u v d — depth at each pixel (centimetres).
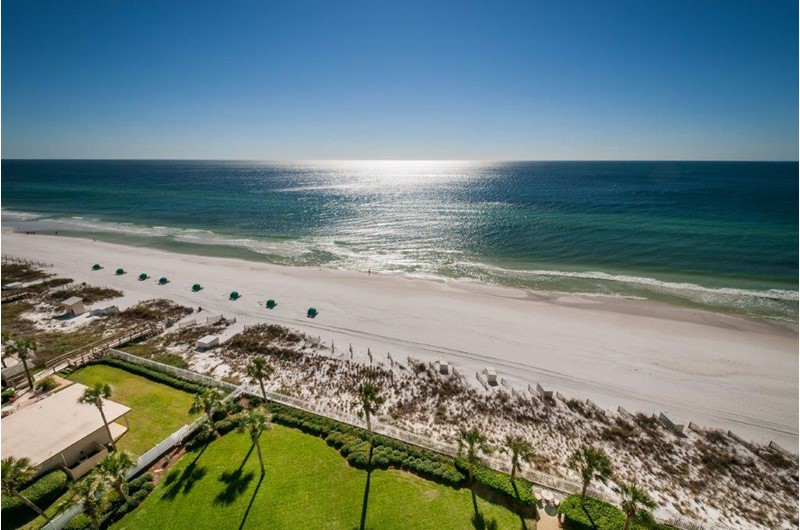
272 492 2461
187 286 6109
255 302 5538
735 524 2388
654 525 2202
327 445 2875
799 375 3853
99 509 2206
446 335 4616
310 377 3759
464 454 2750
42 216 12088
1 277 6309
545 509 2394
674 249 7994
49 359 3869
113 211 13100
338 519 2295
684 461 2838
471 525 2272
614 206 13112
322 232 10219
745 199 13875
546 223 10681
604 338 4547
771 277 6431
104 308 5166
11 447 2484
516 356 4175
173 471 2623
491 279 6706
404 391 3562
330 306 5416
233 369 3866
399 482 2553
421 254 8206
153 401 3338
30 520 2281
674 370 3931
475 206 14012
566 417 3256
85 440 2625
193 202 15238
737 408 3400
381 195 17888
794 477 2717
